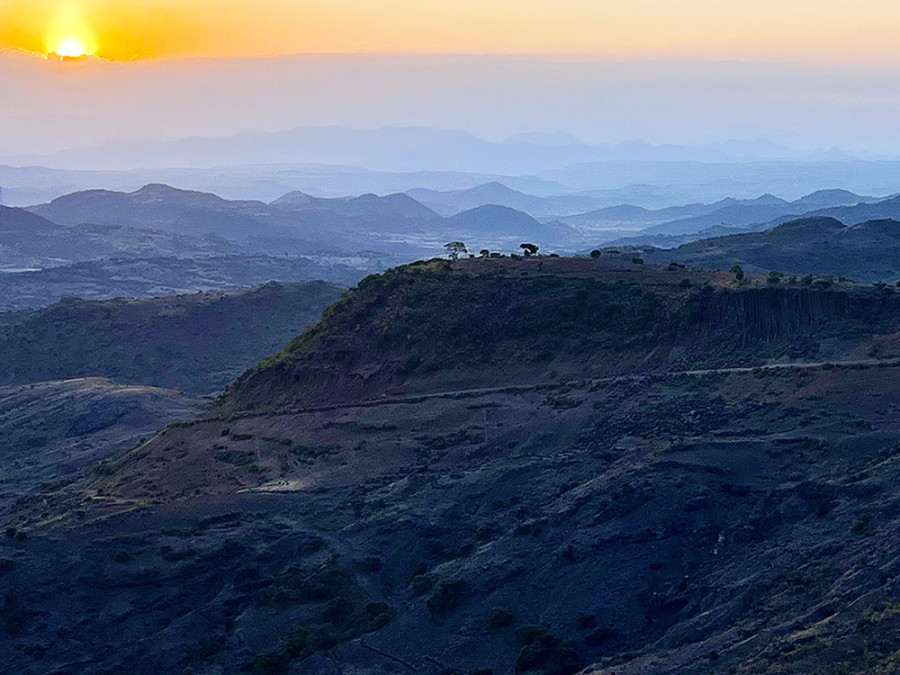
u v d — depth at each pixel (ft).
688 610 222.28
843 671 166.20
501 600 240.32
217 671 239.30
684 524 243.60
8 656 244.22
